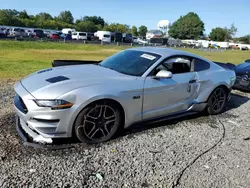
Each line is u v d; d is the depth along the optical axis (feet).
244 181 9.27
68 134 10.64
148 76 12.59
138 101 12.14
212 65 16.20
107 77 11.86
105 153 10.56
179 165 10.05
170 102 13.66
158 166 9.87
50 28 277.03
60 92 10.19
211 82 15.57
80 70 12.74
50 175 8.79
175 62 13.98
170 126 14.12
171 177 9.20
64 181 8.53
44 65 38.75
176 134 13.07
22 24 257.75
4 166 9.09
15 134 11.52
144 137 12.38
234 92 25.07
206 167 10.05
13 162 9.37
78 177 8.81
